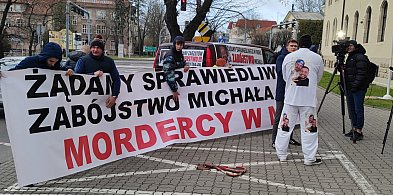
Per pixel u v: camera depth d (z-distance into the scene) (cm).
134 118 638
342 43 786
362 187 515
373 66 777
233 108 786
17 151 483
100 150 577
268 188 505
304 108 604
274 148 707
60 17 4662
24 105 493
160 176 546
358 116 784
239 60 987
